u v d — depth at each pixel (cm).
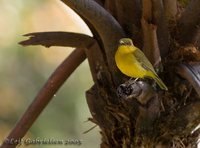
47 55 1814
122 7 958
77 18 1758
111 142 981
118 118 959
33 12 1753
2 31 1728
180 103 946
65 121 1756
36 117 1036
